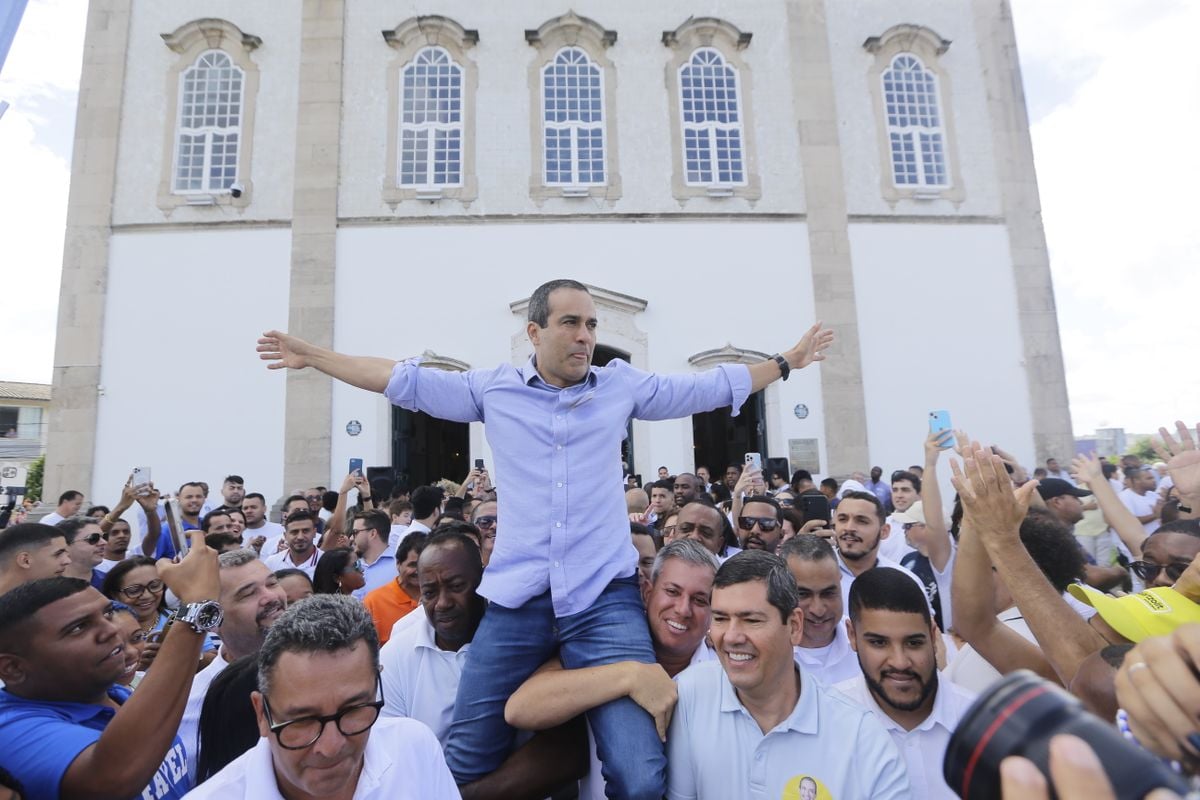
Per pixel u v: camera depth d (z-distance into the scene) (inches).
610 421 106.0
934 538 187.2
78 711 100.1
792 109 611.5
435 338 565.3
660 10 617.0
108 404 543.2
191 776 119.9
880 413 577.9
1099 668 70.8
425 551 129.6
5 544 151.6
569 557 99.3
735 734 96.3
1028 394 588.7
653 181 594.6
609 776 88.1
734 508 246.2
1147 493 301.3
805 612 139.6
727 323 581.9
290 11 596.7
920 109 624.1
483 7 607.2
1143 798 29.8
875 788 90.2
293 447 543.5
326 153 576.4
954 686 110.4
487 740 98.1
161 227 565.6
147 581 165.8
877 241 600.7
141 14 593.9
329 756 74.9
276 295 563.2
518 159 589.3
